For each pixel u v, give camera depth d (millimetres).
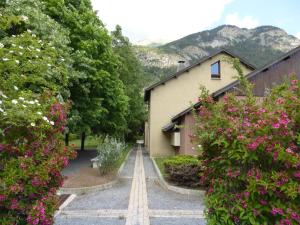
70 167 16203
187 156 11422
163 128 22906
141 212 7332
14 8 11000
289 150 3297
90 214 7129
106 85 21250
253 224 3453
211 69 23922
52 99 4961
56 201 4312
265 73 16281
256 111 3842
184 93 23828
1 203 3750
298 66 16562
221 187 4039
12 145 4203
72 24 17906
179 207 7844
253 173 3549
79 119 17328
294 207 3350
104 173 12609
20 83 6457
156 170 14844
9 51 6414
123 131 32531
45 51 7484
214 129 4043
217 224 3908
